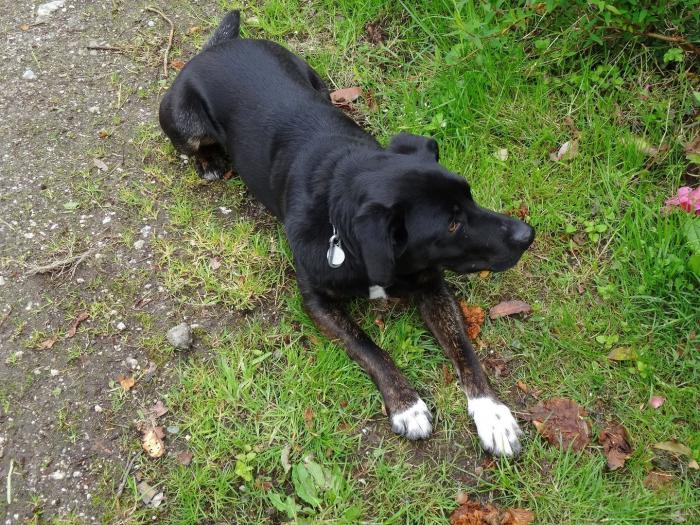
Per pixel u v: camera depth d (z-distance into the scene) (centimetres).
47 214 128
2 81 146
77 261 122
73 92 144
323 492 99
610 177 123
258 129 118
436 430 104
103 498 101
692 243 107
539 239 119
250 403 107
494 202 122
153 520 100
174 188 131
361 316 116
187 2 156
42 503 101
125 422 107
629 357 106
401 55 144
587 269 116
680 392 103
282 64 124
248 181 122
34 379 111
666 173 122
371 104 138
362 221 94
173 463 104
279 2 151
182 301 118
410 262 101
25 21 155
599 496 96
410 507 98
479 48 128
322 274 107
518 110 131
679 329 108
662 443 99
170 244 124
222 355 112
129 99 143
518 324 112
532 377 107
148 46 150
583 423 102
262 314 117
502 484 98
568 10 132
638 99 129
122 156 135
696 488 96
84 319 117
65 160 135
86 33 153
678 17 126
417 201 96
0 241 125
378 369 106
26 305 119
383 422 105
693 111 125
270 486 101
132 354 113
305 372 109
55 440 106
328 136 112
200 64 126
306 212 107
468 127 130
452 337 108
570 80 132
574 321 111
